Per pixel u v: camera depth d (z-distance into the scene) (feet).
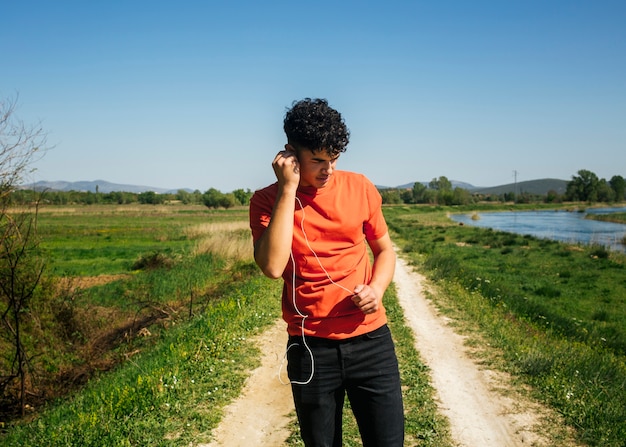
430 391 17.51
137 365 21.88
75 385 28.09
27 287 28.50
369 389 6.55
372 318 6.61
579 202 498.28
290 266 6.58
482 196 578.66
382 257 7.02
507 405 16.26
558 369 18.99
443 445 13.57
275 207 6.16
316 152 6.09
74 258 81.92
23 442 15.24
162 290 48.03
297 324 6.67
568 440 13.87
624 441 13.47
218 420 14.71
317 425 6.64
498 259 79.87
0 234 26.35
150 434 13.70
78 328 34.65
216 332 23.30
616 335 34.22
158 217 232.32
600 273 67.00
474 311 31.19
